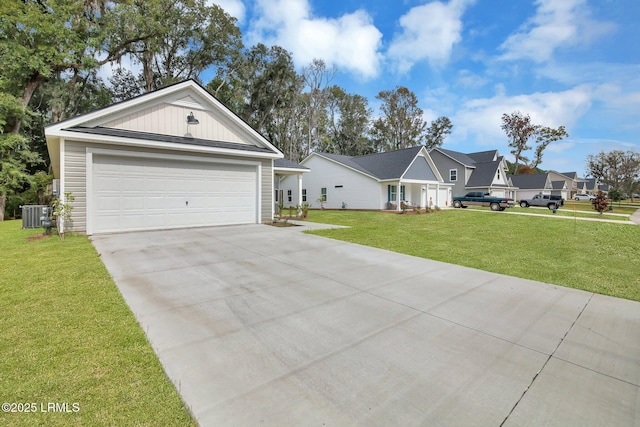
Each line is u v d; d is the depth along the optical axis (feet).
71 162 26.09
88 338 9.46
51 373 7.64
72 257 19.21
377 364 8.60
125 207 28.78
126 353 8.68
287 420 6.33
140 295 13.23
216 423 6.19
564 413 6.86
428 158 80.33
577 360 9.16
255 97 108.99
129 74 93.81
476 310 12.80
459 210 77.05
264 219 38.19
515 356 9.28
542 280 17.63
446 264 20.76
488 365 8.75
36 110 77.20
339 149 145.69
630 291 15.80
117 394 6.97
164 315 11.35
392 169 75.05
